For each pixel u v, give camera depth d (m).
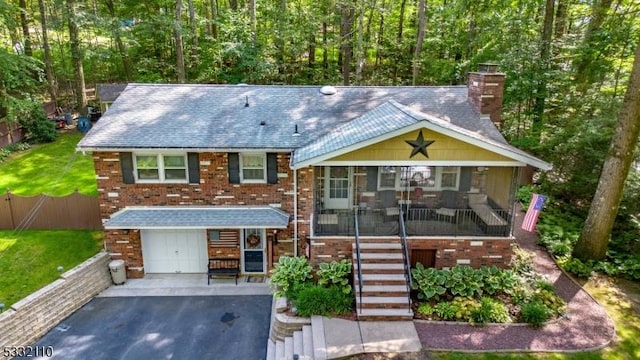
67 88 39.16
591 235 15.35
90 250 16.92
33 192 20.91
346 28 33.12
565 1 23.81
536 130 21.12
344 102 17.97
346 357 10.98
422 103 17.80
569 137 18.62
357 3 30.55
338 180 16.02
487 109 17.00
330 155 13.42
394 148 13.59
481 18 25.12
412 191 15.93
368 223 14.84
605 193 14.85
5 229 18.12
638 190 16.25
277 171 15.78
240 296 15.69
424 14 30.50
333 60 41.19
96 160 15.45
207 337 13.45
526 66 21.39
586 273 14.81
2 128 26.33
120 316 14.44
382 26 39.88
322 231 14.67
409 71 38.25
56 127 30.02
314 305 12.84
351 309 13.07
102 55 31.75
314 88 18.88
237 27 32.22
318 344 11.47
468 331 12.07
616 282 14.53
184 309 14.88
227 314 14.62
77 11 30.25
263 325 14.07
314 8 36.22
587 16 23.67
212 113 16.95
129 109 16.98
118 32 30.81
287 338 12.53
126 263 16.58
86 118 30.86
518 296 13.29
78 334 13.50
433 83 33.47
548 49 21.41
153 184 15.84
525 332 12.03
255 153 15.71
